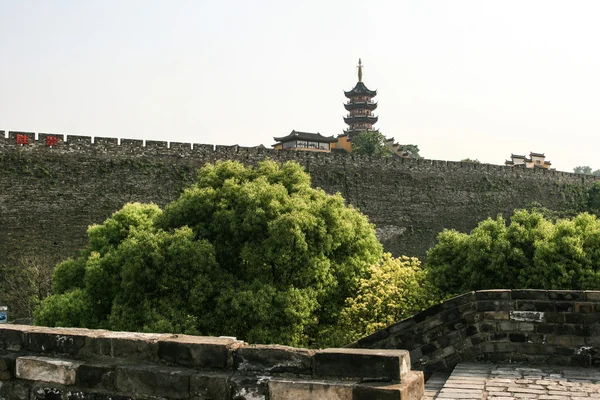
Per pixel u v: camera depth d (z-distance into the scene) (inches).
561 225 1151.6
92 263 1105.4
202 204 1118.4
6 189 1528.1
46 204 1577.3
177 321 917.8
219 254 1057.5
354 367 243.3
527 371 415.8
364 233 1203.9
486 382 390.6
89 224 1630.2
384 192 2204.7
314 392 240.2
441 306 451.2
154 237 1013.8
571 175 2800.2
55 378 276.8
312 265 1008.2
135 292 986.1
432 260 1221.1
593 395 358.0
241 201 1092.5
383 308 960.9
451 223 2352.4
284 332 917.2
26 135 1578.5
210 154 1855.3
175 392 258.2
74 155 1638.8
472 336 446.3
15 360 283.9
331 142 3567.9
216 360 260.4
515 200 2556.6
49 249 1563.7
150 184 1737.2
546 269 1080.8
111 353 276.1
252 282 996.6
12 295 1470.2
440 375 439.2
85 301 1080.2
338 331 949.2
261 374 254.1
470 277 1119.6
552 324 435.8
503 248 1128.2
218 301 944.3
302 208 1074.7
